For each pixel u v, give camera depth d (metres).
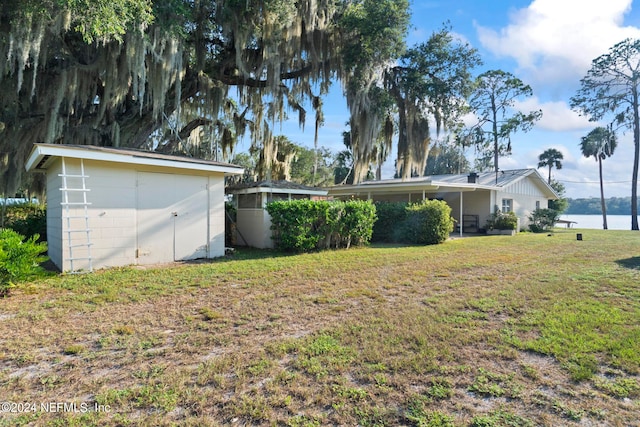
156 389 2.26
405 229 12.34
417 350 2.86
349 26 12.04
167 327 3.41
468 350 2.86
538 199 21.73
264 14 10.69
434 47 13.75
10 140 10.40
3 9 7.30
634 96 22.42
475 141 30.39
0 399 2.14
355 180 14.13
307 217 9.45
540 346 2.90
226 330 3.34
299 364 2.61
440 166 37.25
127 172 7.07
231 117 15.38
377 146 16.14
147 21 7.99
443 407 2.07
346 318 3.68
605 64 22.47
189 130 13.84
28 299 4.38
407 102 14.46
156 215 7.47
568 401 2.13
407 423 1.92
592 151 26.39
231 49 12.14
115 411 2.02
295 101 14.38
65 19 7.30
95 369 2.55
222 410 2.04
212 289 4.96
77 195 6.43
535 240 13.14
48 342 3.03
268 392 2.23
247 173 20.73
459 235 16.00
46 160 7.50
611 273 6.07
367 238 11.01
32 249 4.95
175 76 10.12
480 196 17.86
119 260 6.96
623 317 3.62
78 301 4.29
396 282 5.47
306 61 13.03
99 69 9.62
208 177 8.33
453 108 14.42
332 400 2.14
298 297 4.54
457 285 5.26
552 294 4.64
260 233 10.48
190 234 8.00
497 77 28.03
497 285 5.25
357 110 13.00
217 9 10.50
